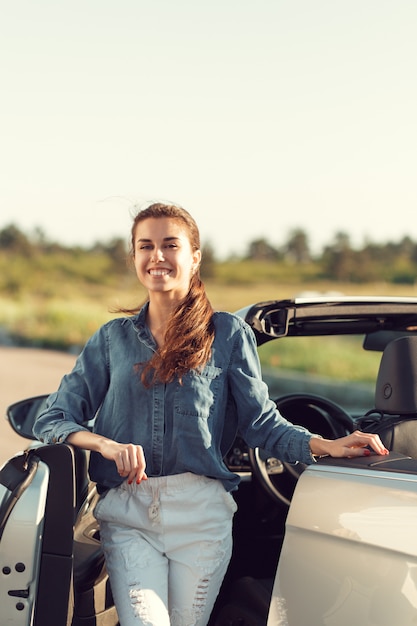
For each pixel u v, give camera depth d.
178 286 2.73
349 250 41.00
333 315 3.54
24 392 13.23
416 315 3.69
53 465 2.58
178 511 2.63
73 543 2.67
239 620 3.38
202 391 2.66
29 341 24.50
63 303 32.25
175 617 2.67
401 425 2.89
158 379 2.65
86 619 3.02
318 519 2.41
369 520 2.27
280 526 3.84
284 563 2.49
